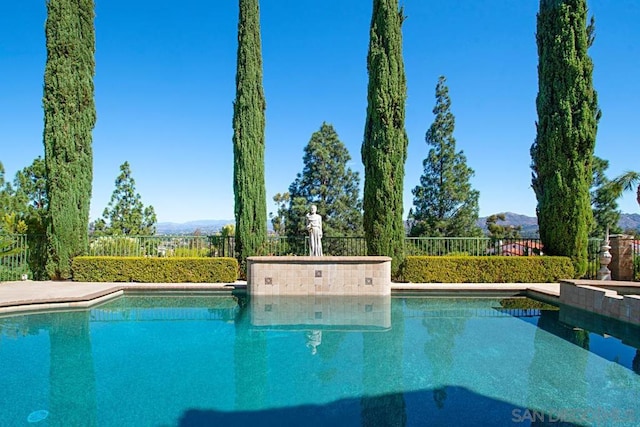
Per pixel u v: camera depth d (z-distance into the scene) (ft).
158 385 14.35
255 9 44.65
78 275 38.65
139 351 18.47
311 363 16.79
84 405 12.66
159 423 11.53
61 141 39.24
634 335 21.50
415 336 21.16
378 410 12.37
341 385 14.38
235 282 39.63
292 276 34.58
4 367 16.25
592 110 39.78
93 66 41.68
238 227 43.16
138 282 39.11
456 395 13.56
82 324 23.86
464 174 70.59
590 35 40.22
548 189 41.09
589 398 13.26
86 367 16.24
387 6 41.73
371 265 34.50
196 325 23.65
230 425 11.42
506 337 20.99
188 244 44.78
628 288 29.35
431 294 35.24
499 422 11.58
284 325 23.67
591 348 18.97
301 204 73.87
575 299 28.45
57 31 39.24
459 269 40.01
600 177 62.23
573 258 39.83
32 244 40.47
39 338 20.71
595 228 61.62
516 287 35.78
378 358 17.42
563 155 40.06
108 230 73.77
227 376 15.24
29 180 65.00
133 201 77.41
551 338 20.75
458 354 18.02
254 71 44.45
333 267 34.55
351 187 77.82
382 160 41.04
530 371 15.83
